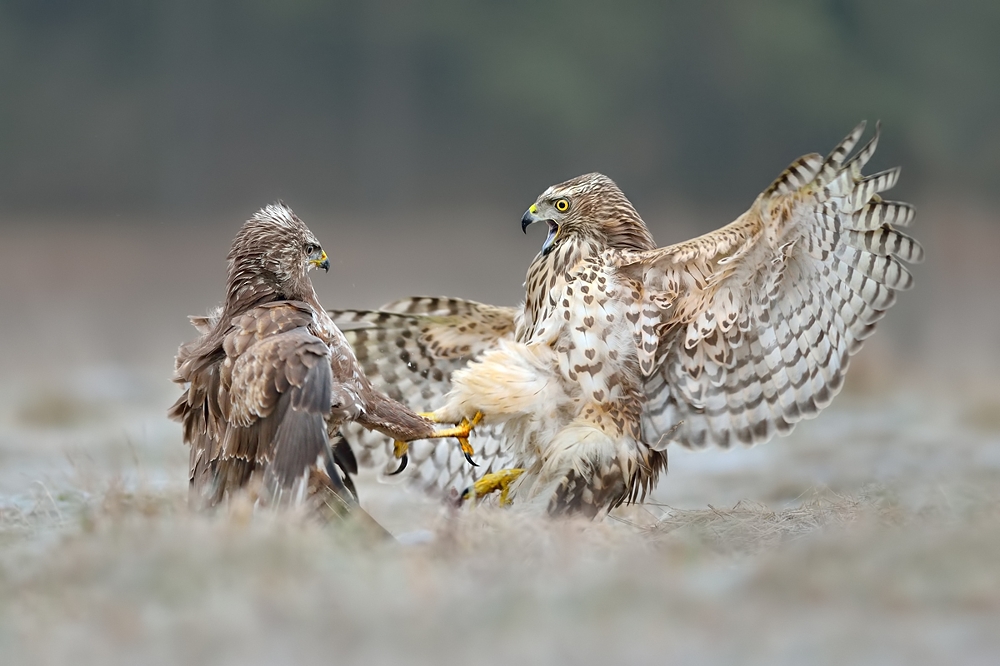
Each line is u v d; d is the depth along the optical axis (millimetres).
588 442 11766
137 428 20609
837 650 7059
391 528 13422
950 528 9398
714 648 7160
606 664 6965
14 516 11820
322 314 11594
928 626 7391
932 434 19094
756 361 12461
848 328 12469
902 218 11812
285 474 10031
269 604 7785
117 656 7297
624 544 9977
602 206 12617
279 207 11812
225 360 10734
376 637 7348
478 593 8078
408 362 13930
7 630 7852
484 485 12172
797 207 11672
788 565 8281
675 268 12109
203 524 9328
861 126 11367
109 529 9539
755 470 16797
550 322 12195
